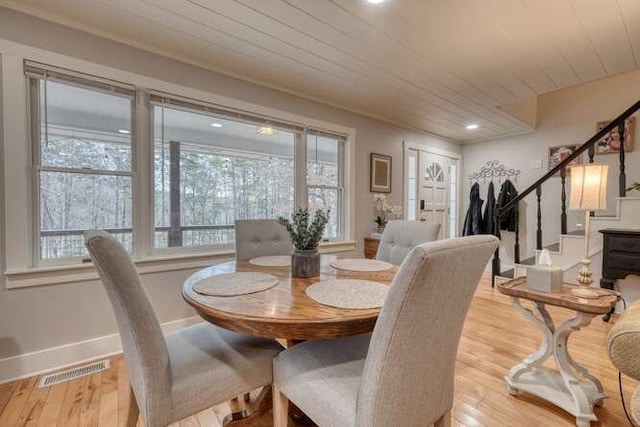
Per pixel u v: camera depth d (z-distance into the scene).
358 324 1.08
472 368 2.03
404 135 4.57
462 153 5.67
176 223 2.65
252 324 1.07
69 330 2.11
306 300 1.23
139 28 2.15
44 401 1.71
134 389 1.14
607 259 2.80
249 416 1.41
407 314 0.82
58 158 2.13
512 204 3.84
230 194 2.97
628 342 0.89
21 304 1.96
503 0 1.83
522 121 4.37
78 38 2.11
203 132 2.80
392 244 2.34
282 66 2.70
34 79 2.04
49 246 2.11
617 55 2.49
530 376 1.82
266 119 3.11
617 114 4.10
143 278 2.42
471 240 0.93
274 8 1.92
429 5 1.88
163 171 2.57
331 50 2.43
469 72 2.81
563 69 2.74
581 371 1.67
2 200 1.91
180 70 2.55
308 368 1.14
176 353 1.25
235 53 2.48
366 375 0.89
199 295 1.29
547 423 1.52
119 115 2.35
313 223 1.63
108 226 2.32
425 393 1.00
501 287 1.84
